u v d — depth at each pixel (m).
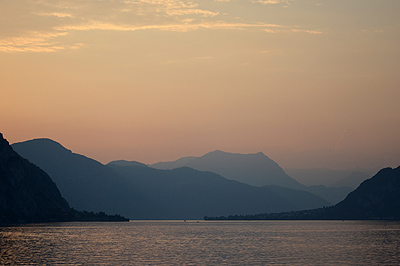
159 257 146.00
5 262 131.50
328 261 135.00
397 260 136.62
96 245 187.62
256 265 127.31
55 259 138.75
